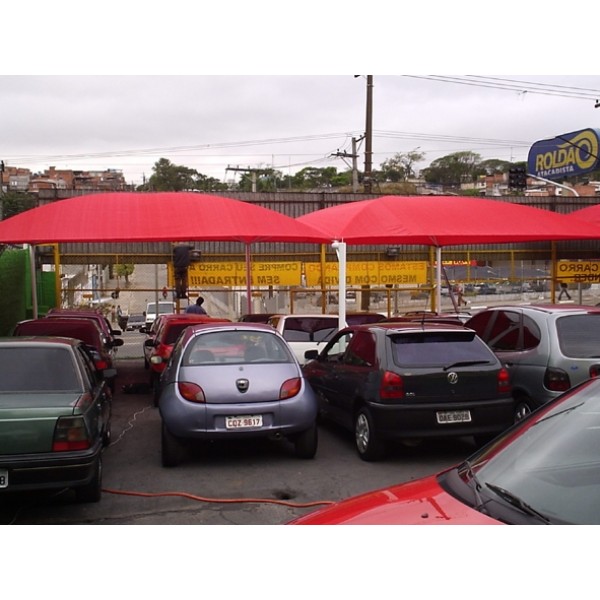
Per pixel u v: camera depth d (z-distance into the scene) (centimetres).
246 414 774
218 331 853
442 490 360
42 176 10519
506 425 800
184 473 786
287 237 1338
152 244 2205
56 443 588
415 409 780
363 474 777
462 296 3152
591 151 3350
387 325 888
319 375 1001
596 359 823
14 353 663
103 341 1266
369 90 2839
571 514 325
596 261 2442
